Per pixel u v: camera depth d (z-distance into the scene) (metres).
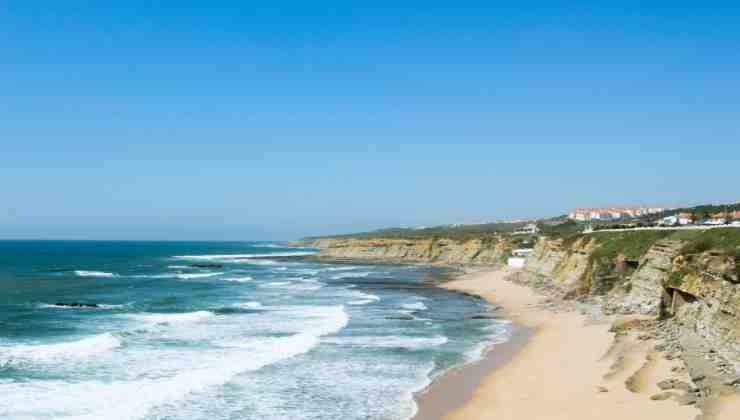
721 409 21.95
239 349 38.47
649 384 26.81
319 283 94.50
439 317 55.41
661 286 44.94
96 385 29.36
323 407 27.11
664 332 36.72
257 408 26.80
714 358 28.31
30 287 80.44
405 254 181.25
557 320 50.97
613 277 59.78
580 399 26.55
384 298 72.44
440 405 27.45
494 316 56.12
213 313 55.31
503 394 28.80
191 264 148.62
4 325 47.09
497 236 158.12
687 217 113.25
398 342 42.22
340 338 43.56
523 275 89.25
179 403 27.12
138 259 171.75
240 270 128.25
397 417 25.86
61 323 48.25
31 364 33.16
